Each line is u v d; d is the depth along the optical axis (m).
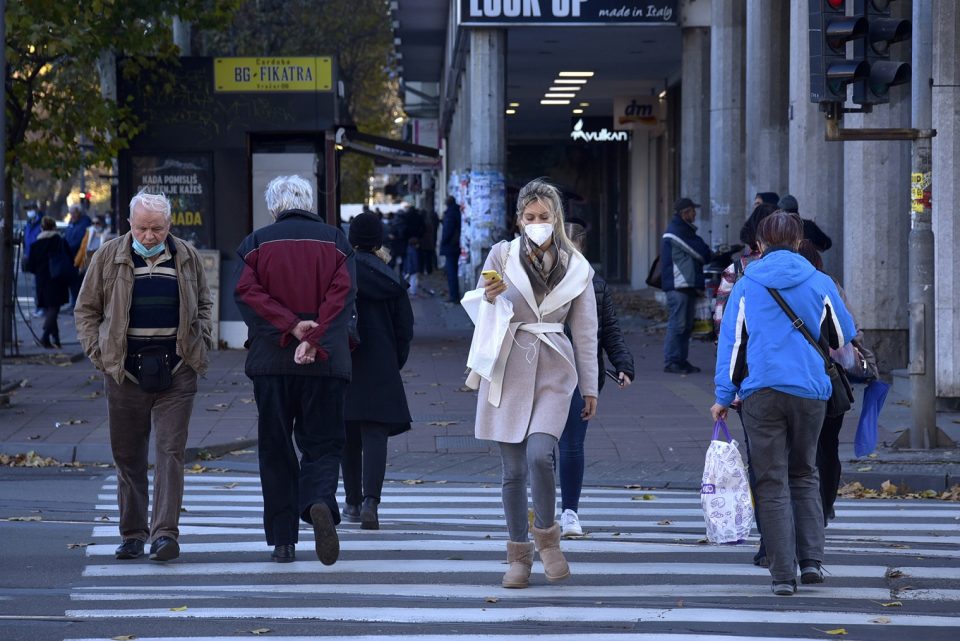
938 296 41.72
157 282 22.06
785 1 65.69
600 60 95.25
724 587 20.77
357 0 125.94
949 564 22.61
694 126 81.19
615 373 24.98
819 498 20.92
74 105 57.94
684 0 78.19
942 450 33.94
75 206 87.06
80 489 31.30
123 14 58.31
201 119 61.25
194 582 21.08
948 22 41.28
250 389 48.50
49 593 20.34
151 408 22.61
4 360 58.56
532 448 19.95
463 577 21.41
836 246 54.03
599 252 148.25
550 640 17.53
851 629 18.23
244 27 118.50
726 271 36.66
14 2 52.47
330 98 61.16
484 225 83.38
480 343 19.95
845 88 32.47
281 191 22.17
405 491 31.38
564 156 152.88
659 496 30.75
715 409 20.88
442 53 138.50
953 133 41.38
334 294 21.52
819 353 20.22
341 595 20.16
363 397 25.47
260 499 30.05
